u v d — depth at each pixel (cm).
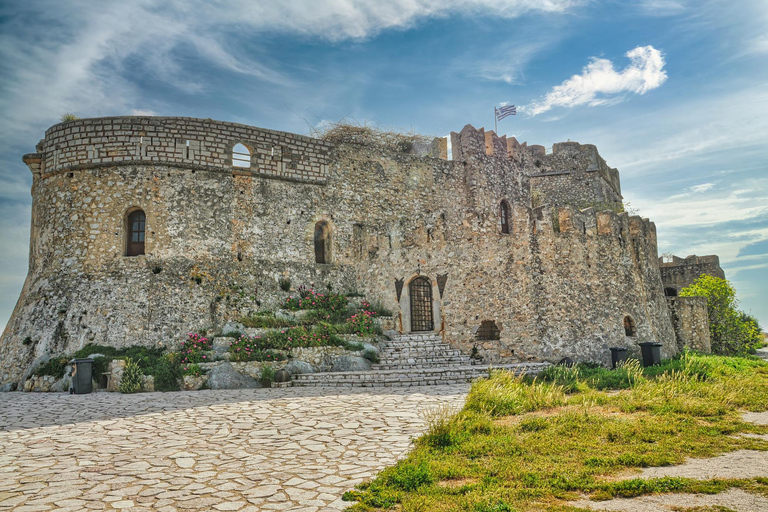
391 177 3173
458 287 2445
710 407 1285
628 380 1825
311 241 2841
